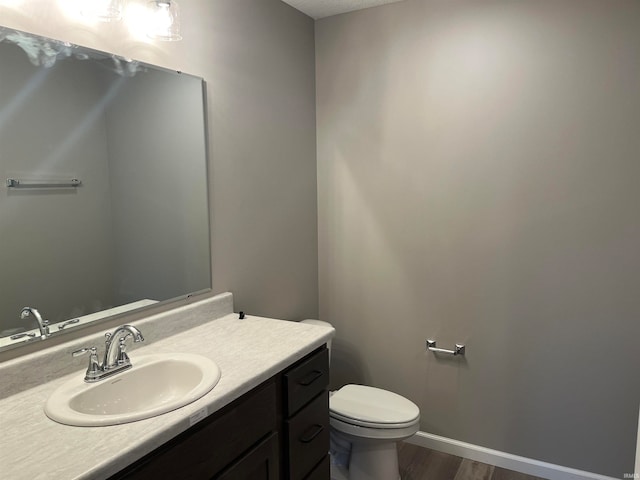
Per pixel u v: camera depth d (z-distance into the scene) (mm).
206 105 1899
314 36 2637
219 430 1243
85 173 1449
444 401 2488
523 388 2283
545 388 2232
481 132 2246
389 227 2543
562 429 2213
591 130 2023
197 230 1888
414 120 2406
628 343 2047
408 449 2539
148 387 1418
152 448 1030
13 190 1266
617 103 1968
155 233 1696
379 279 2607
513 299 2262
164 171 1725
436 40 2305
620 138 1977
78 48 1409
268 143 2285
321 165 2713
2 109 1233
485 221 2285
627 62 1934
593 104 2008
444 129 2334
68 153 1398
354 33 2520
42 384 1299
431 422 2539
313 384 1679
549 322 2193
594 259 2074
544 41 2070
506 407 2330
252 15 2137
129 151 1585
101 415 1155
